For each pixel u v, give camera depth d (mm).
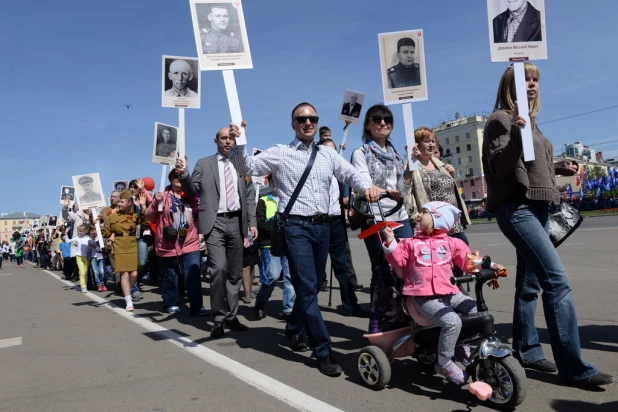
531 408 2902
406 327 3408
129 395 3469
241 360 4219
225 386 3555
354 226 4352
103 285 10562
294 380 3623
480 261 3096
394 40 4266
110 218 7367
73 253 11352
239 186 5457
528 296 3625
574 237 14820
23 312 7840
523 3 3352
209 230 5242
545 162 3426
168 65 5125
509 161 3277
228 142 5473
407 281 3295
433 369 3682
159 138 6629
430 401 3119
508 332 4586
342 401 3162
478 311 3113
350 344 4598
